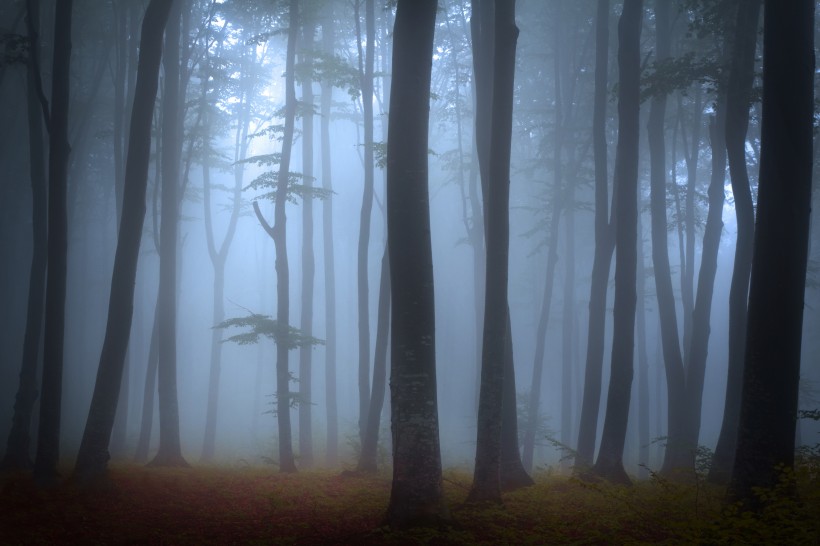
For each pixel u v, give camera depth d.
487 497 14.43
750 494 12.19
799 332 12.52
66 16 19.42
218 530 13.39
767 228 12.68
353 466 24.80
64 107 19.20
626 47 22.30
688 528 10.96
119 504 16.25
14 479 18.88
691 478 19.80
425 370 12.16
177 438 25.05
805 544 9.58
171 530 13.48
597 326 24.03
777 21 13.02
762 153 12.97
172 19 27.62
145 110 19.64
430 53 12.97
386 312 23.83
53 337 18.64
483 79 20.50
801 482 12.42
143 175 19.47
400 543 11.00
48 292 18.72
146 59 19.78
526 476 18.34
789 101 12.84
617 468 19.50
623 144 21.61
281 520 14.31
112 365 18.61
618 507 14.19
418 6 12.89
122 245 19.03
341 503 16.47
